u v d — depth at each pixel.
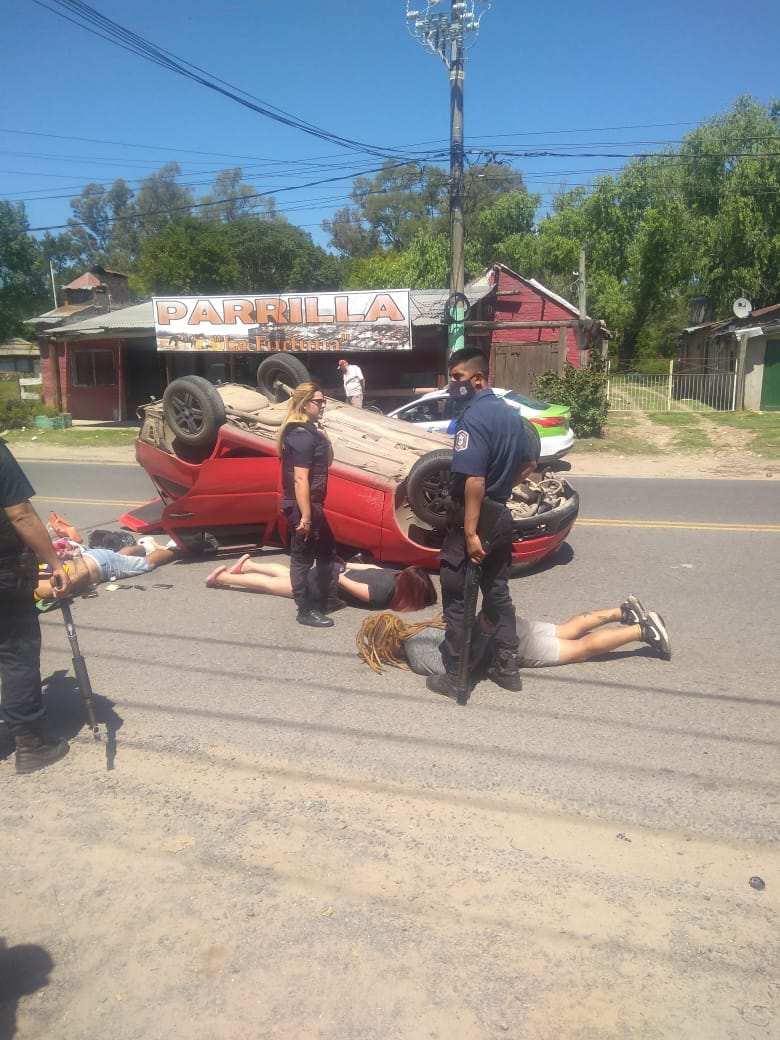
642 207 39.50
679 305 41.88
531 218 44.12
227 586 6.73
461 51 16.97
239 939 2.71
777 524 9.02
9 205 46.38
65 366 23.98
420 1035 2.31
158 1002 2.47
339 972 2.55
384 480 6.52
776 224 35.19
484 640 4.58
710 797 3.47
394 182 69.44
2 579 3.56
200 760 3.88
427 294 23.67
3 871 3.11
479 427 4.11
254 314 19.56
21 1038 2.35
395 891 2.93
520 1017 2.37
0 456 3.49
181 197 79.88
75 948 2.70
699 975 2.51
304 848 3.18
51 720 4.34
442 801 3.49
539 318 26.31
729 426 19.47
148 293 39.91
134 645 5.46
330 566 5.96
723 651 5.15
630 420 21.34
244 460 7.15
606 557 7.64
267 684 4.74
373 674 4.86
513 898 2.88
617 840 3.20
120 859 3.15
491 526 4.20
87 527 9.43
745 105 36.03
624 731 4.08
